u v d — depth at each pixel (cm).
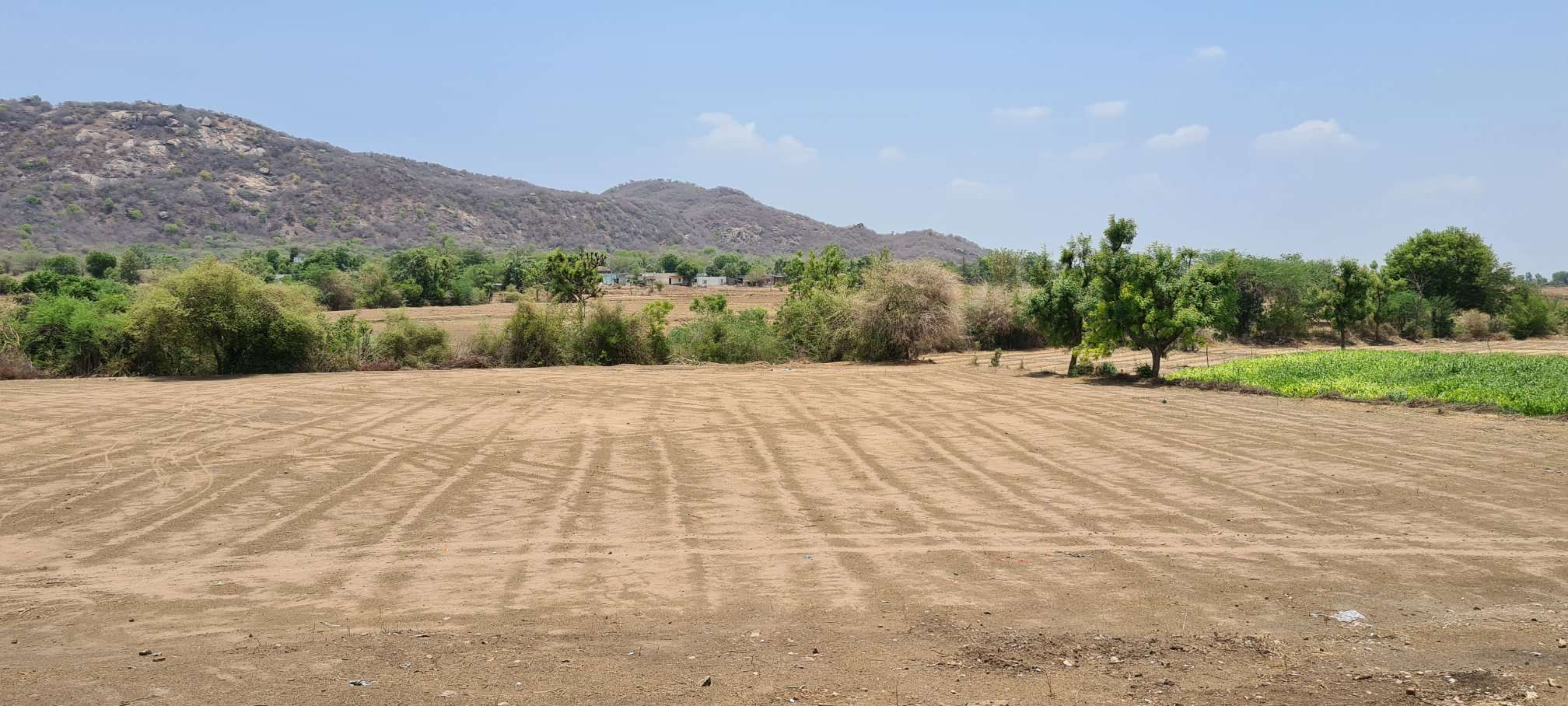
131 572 959
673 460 1656
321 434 1945
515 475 1521
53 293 4944
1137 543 1066
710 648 706
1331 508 1242
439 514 1240
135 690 610
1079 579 916
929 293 4197
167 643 725
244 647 709
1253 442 1822
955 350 4744
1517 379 2675
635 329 4088
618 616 801
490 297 11169
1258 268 5519
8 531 1144
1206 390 2875
